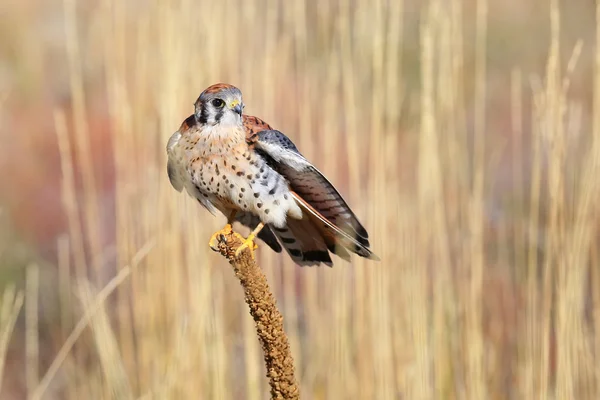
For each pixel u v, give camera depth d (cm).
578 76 1892
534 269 998
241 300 1138
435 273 1049
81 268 1112
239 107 820
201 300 1025
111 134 1425
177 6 1138
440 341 1028
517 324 1111
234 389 1120
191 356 1020
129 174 1083
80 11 2008
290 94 1191
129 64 1266
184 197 1067
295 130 1171
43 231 1398
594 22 2177
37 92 1759
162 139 1067
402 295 1048
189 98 1100
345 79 1095
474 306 1027
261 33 1280
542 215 1263
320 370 1084
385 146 1062
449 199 1105
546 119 970
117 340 1112
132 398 1001
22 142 1534
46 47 1886
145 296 1059
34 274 1117
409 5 2036
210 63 1107
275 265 1140
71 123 1470
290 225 833
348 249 819
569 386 946
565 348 948
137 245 1078
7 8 2009
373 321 1030
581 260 964
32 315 1069
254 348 1062
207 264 1037
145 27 1163
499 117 1769
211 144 818
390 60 1063
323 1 1205
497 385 1095
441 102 1092
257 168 812
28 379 1061
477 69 1158
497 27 2172
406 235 1051
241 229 1107
